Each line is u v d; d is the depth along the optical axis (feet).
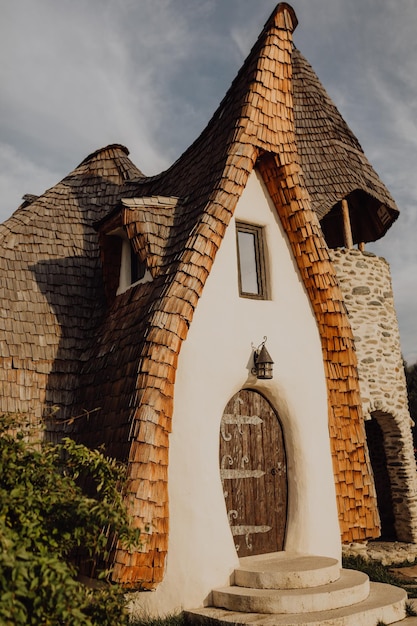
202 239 28.32
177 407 27.76
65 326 34.58
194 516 26.61
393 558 45.16
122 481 21.74
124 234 34.22
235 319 30.66
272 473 31.37
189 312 27.27
